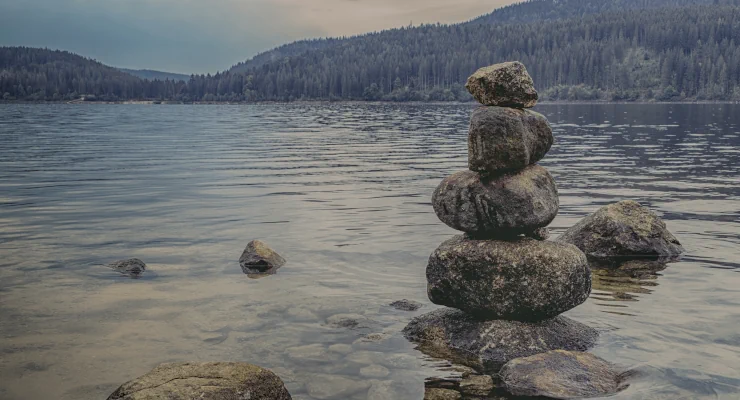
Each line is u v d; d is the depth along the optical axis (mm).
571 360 6793
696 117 83250
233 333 7945
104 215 15930
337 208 16922
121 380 6605
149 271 10836
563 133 50812
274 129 58719
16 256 11781
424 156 32031
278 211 16484
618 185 21266
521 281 7770
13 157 30578
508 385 6504
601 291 9750
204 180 22578
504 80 8211
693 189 20281
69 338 7754
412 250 12312
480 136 8039
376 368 6934
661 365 6906
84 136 46844
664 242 12297
